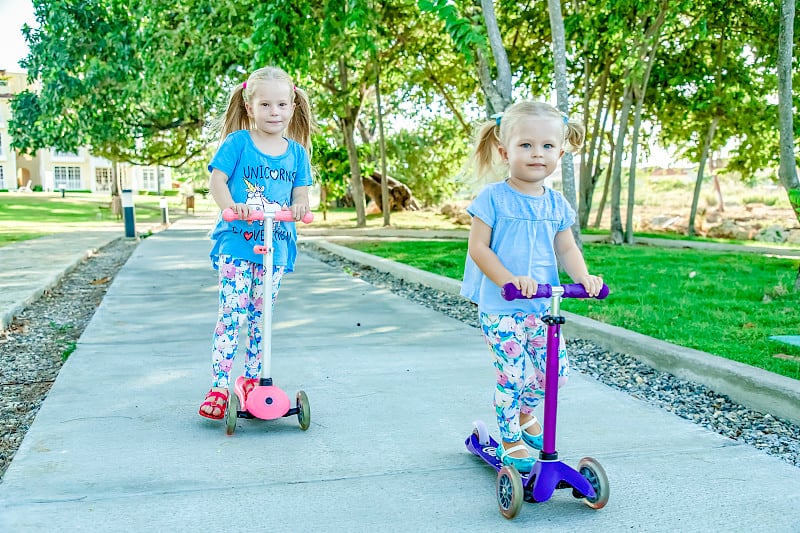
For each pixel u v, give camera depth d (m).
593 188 19.86
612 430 3.49
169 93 16.14
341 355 4.95
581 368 4.73
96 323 5.91
